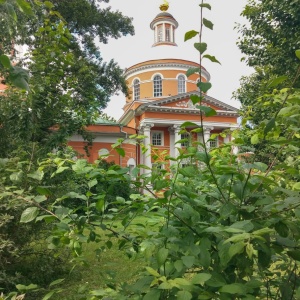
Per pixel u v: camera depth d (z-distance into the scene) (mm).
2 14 1491
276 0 8805
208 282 1186
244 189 1504
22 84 1199
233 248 1115
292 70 9102
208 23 1353
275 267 1897
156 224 1852
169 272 1338
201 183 1827
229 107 28547
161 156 2154
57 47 5672
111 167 1714
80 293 1807
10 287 4480
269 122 1485
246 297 1148
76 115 8281
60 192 4281
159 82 35781
